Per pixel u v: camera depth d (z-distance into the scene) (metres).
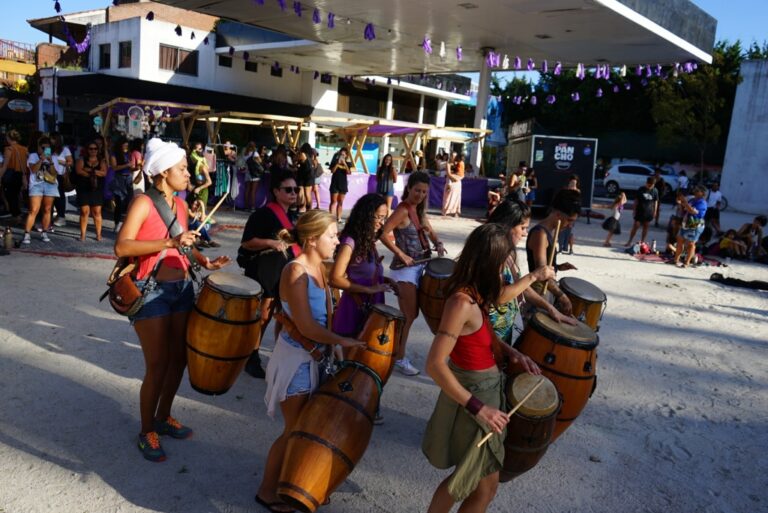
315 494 2.93
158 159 3.70
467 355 2.92
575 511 3.70
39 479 3.58
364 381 3.17
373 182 18.92
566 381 3.54
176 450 4.03
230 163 16.11
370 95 33.12
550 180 21.00
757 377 6.33
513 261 4.09
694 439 4.78
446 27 18.42
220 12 17.95
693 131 36.28
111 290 3.68
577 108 42.78
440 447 2.98
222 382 3.79
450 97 36.31
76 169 10.25
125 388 4.87
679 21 18.02
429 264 5.14
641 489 4.00
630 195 35.62
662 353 6.92
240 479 3.76
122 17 29.27
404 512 3.56
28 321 6.16
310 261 3.32
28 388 4.72
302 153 15.21
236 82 28.97
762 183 31.48
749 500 3.96
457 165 18.38
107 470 3.73
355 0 15.70
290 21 18.73
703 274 12.36
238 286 3.81
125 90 25.16
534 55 22.33
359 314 4.14
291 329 3.28
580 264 12.33
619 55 20.88
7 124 32.38
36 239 10.30
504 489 3.88
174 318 3.87
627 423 5.00
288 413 3.28
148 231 3.68
